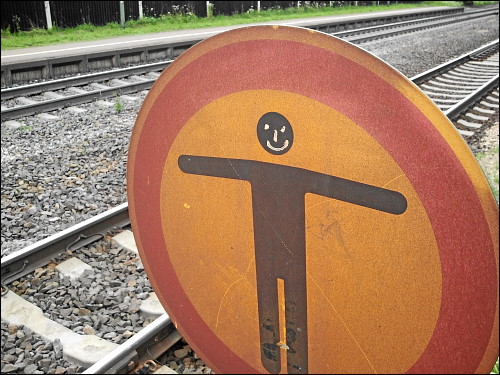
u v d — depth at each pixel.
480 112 8.33
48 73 11.26
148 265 1.51
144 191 1.42
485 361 1.04
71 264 3.79
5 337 3.06
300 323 1.26
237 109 1.19
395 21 27.72
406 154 1.02
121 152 6.34
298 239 1.20
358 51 1.02
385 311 1.13
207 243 1.35
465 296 1.03
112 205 4.91
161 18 22.28
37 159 6.03
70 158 6.07
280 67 1.11
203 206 1.32
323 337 1.24
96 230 4.24
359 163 1.07
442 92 9.87
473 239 0.99
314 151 1.12
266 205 1.22
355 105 1.05
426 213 1.03
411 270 1.08
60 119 7.83
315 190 1.14
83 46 14.71
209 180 1.28
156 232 1.44
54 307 3.34
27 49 14.04
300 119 1.12
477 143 6.89
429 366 1.11
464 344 1.05
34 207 4.77
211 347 1.46
